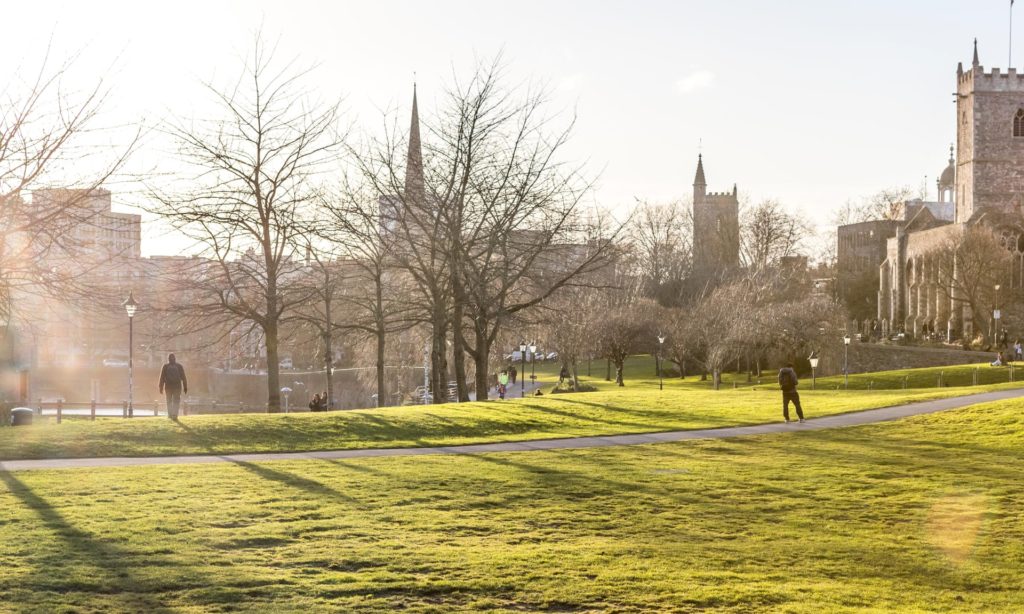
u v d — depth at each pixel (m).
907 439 32.81
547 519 19.50
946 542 18.30
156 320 57.16
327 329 52.31
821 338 89.94
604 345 89.75
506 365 75.00
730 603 13.77
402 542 17.00
